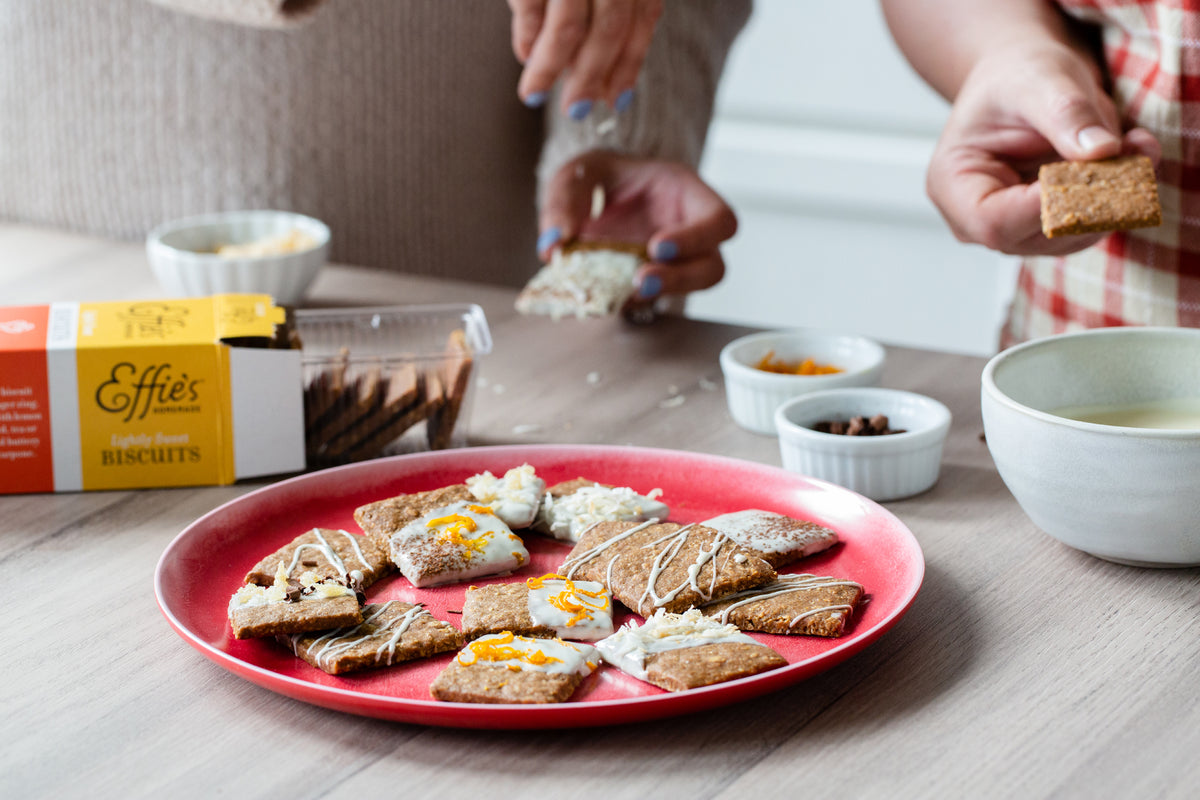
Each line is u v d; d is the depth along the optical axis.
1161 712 0.81
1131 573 0.89
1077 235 0.96
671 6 1.29
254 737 0.81
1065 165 0.98
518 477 0.94
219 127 1.31
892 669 0.83
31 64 1.33
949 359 1.11
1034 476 0.88
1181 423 0.91
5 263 1.26
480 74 1.38
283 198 1.33
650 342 1.15
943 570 0.90
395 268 1.39
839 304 2.22
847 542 0.91
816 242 2.18
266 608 0.85
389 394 0.99
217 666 0.84
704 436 1.03
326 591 0.86
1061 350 0.92
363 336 1.03
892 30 1.12
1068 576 0.89
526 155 1.46
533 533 0.94
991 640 0.85
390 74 1.33
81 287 1.21
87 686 0.83
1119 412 0.92
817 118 2.11
